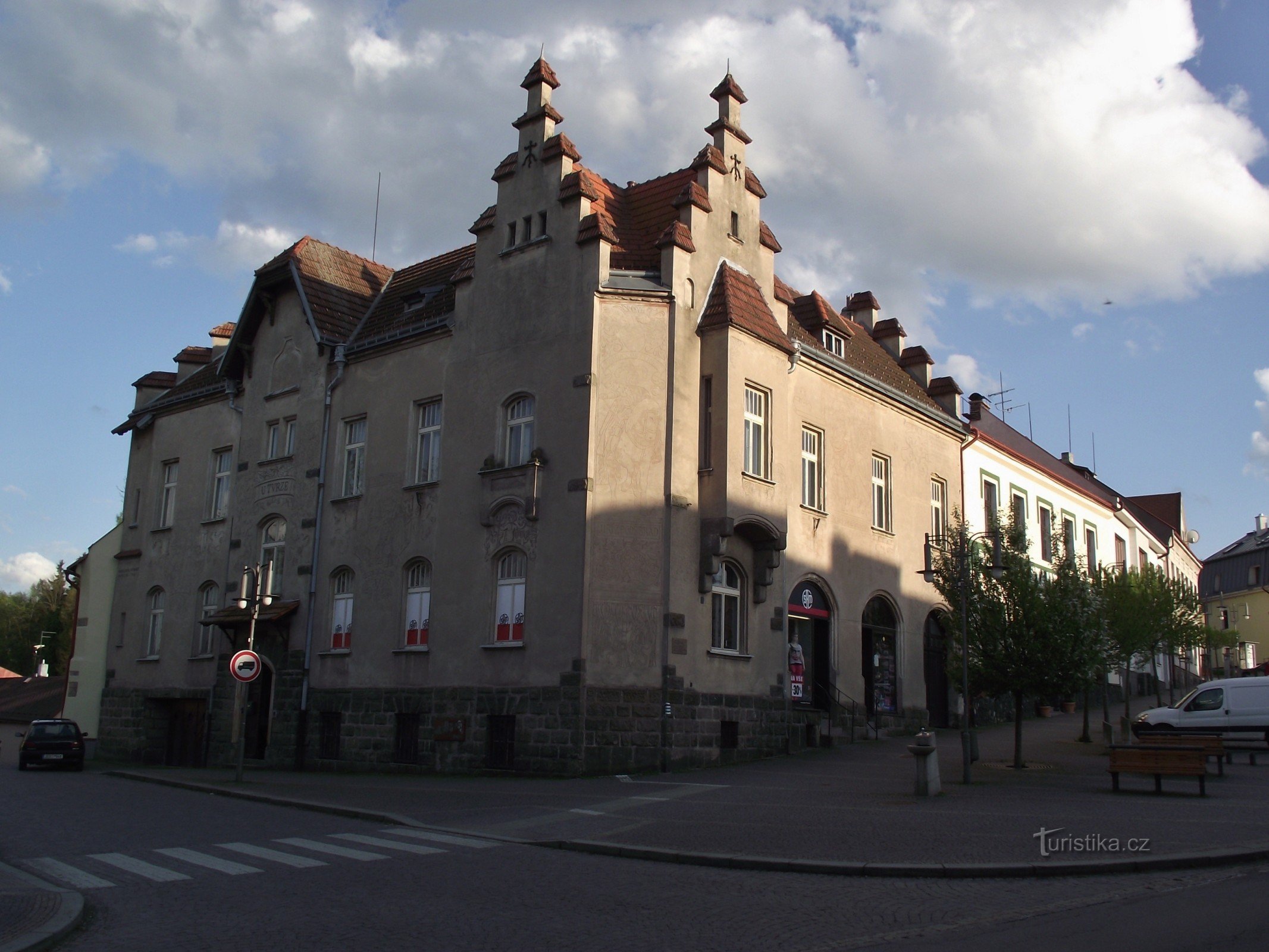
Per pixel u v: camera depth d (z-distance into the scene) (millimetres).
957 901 10430
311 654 28312
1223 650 65188
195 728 32594
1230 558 80500
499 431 24984
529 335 24859
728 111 26906
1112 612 29844
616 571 22734
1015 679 21953
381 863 12672
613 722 22062
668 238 24344
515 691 23141
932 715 31828
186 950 8578
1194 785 19109
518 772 22672
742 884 11398
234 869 12281
